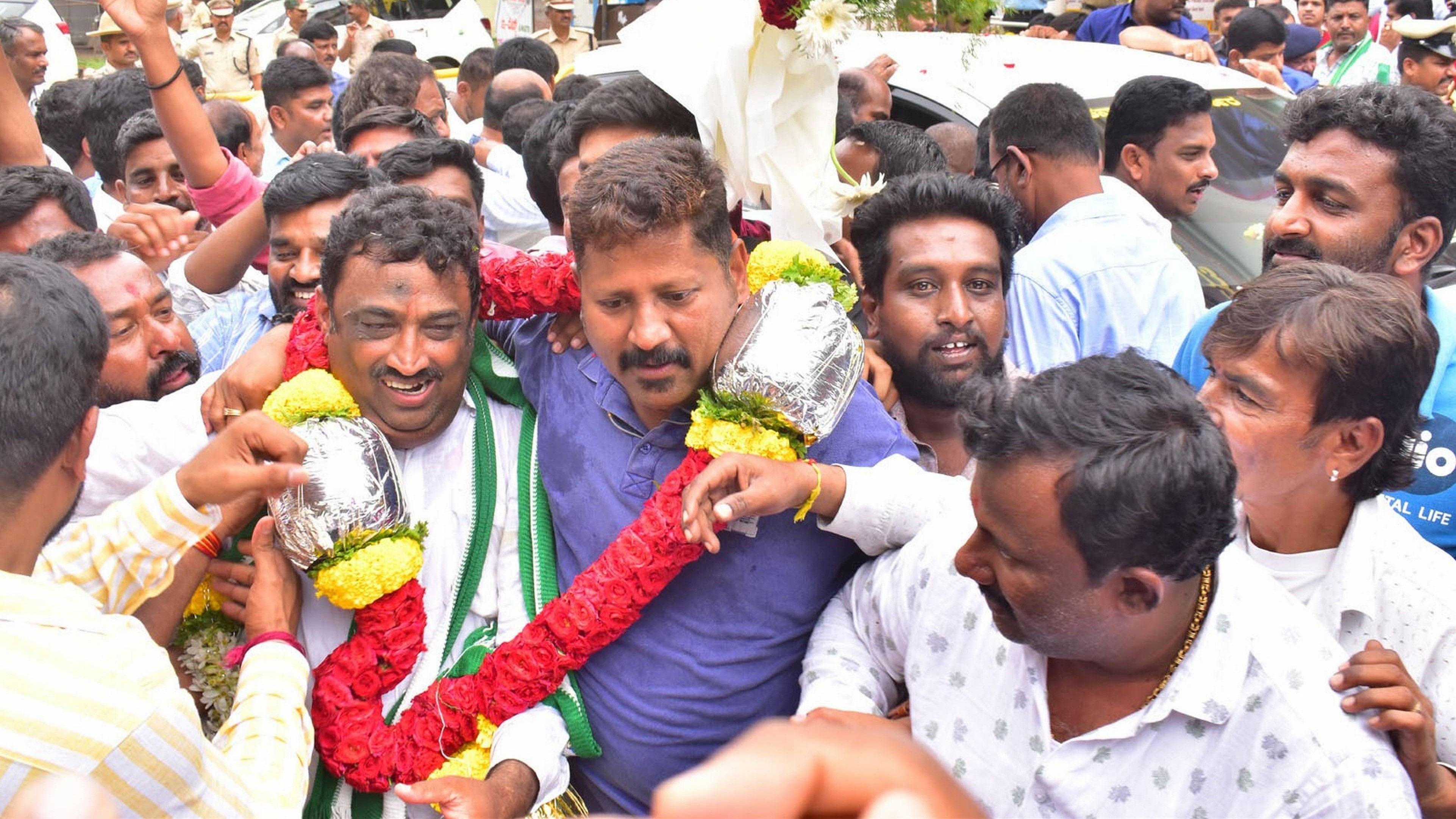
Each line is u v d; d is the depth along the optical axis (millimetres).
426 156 2826
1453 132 2180
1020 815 1507
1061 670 1498
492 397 2035
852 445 1902
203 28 9234
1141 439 1276
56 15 8016
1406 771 1405
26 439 1346
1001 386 1399
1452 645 1614
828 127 2379
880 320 2236
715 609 1824
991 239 2166
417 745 1749
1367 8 7148
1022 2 7500
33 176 2689
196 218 2789
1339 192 2236
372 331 1775
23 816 471
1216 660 1391
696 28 2285
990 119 3381
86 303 1447
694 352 1736
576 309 1981
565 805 1885
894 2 2266
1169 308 2986
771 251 1876
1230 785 1387
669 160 1710
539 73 6586
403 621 1757
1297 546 1749
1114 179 3486
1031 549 1330
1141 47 6055
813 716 1620
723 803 244
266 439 1619
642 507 1851
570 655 1762
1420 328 1630
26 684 1169
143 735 1196
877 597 1771
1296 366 1617
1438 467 2072
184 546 1645
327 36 8367
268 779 1479
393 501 1708
